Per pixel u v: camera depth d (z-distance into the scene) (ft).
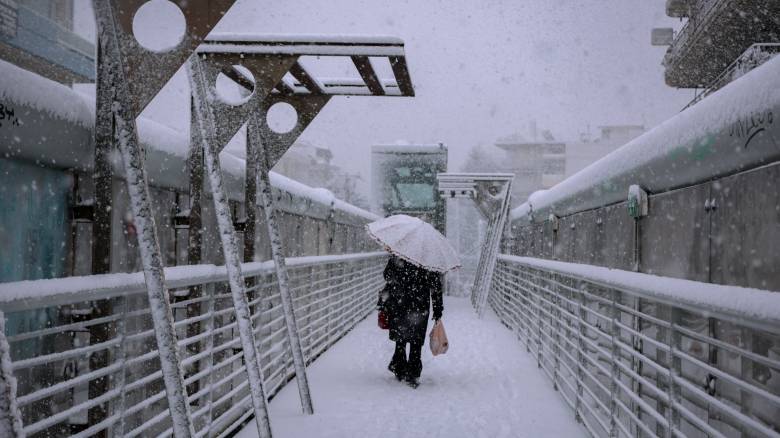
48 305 7.84
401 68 17.97
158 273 9.82
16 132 9.65
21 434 6.31
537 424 16.99
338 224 41.75
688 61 64.39
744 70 37.73
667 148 15.25
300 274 28.30
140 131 13.26
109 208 11.43
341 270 38.37
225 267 15.44
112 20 10.12
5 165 10.03
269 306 22.22
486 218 66.08
